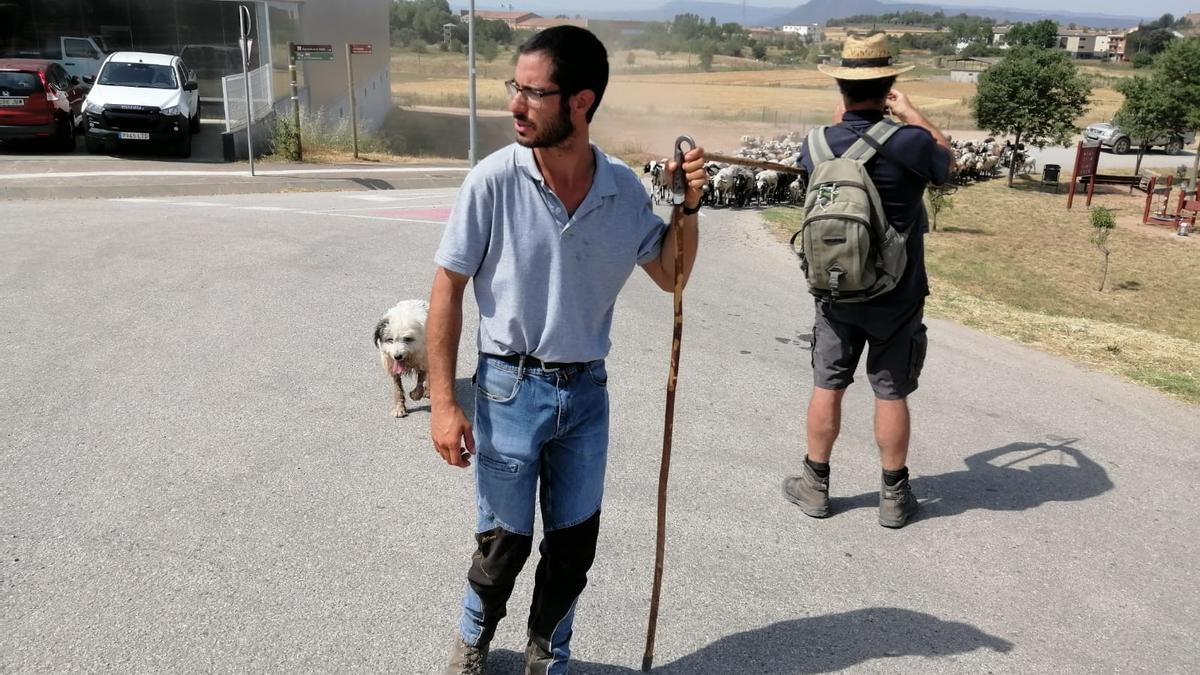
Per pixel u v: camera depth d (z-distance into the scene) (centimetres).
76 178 1515
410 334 494
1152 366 732
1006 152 3306
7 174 1527
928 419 569
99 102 1802
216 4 2736
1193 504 460
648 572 370
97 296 716
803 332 788
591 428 265
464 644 285
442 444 252
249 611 326
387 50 4541
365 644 311
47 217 1043
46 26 2622
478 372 262
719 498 441
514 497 262
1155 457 521
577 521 271
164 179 1566
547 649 281
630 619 337
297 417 507
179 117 1842
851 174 357
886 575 379
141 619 317
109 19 2669
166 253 871
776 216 1683
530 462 259
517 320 249
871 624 342
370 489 426
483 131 4131
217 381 554
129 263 823
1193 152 4184
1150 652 333
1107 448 532
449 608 335
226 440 471
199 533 378
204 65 2797
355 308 728
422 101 5347
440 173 2005
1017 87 2864
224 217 1109
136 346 608
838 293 368
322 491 421
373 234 1048
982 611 355
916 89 7275
